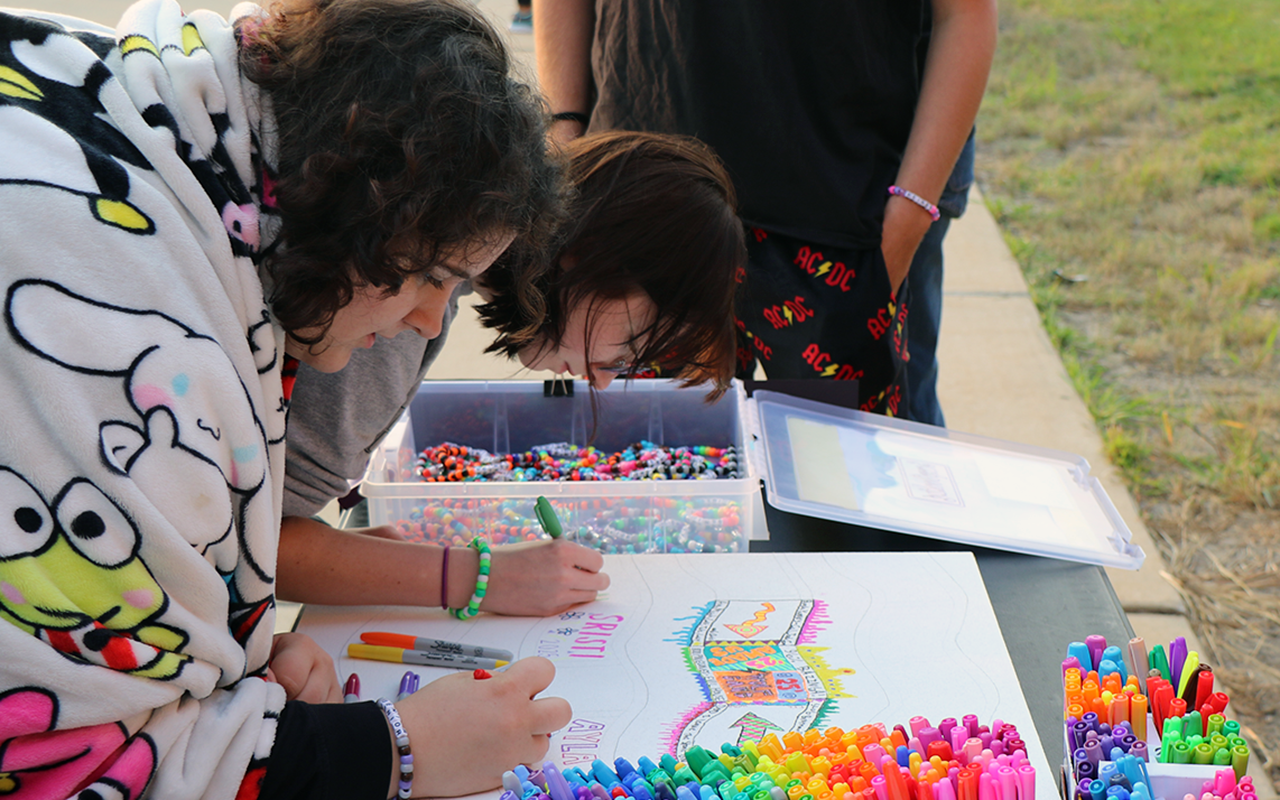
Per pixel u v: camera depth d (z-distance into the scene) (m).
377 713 0.85
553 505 1.26
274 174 0.72
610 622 1.09
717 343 1.08
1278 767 1.98
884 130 1.67
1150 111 5.59
